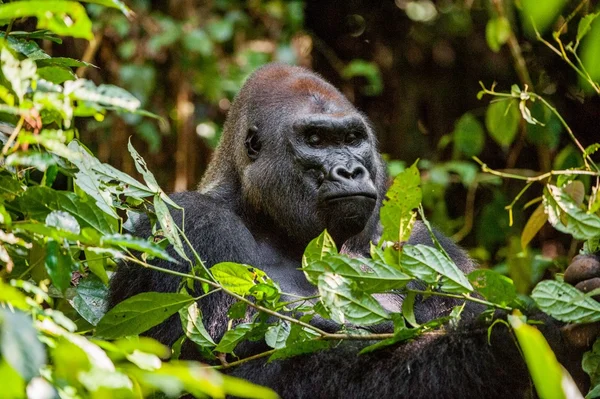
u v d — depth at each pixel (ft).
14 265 22.66
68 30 17.44
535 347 14.01
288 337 25.08
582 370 24.93
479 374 25.39
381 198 35.04
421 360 26.68
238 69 59.67
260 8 61.57
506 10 51.98
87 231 18.24
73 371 14.89
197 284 30.19
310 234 32.58
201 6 60.49
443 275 23.27
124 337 23.35
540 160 55.62
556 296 22.35
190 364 15.98
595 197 26.50
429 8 63.62
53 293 26.30
